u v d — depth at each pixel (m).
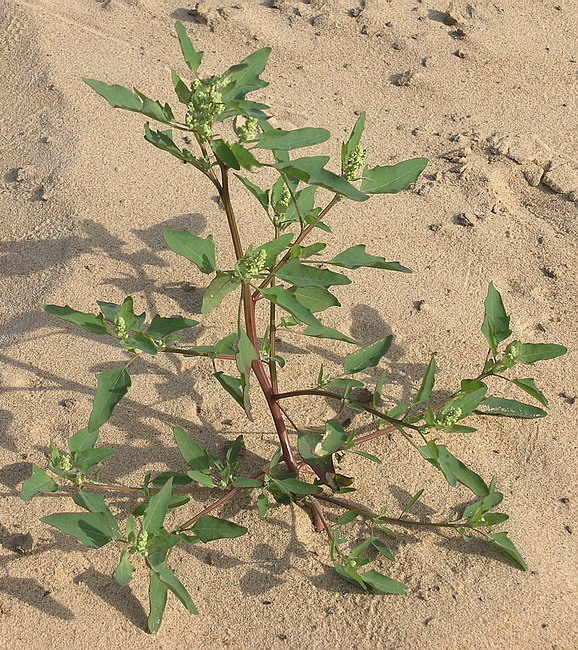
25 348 0.63
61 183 0.73
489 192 0.74
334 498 0.56
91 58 0.84
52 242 0.69
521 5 0.92
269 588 0.54
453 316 0.66
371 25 0.89
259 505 0.54
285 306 0.50
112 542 0.55
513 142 0.77
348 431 0.60
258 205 0.72
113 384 0.52
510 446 0.59
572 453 0.59
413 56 0.86
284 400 0.61
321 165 0.48
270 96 0.81
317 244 0.54
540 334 0.65
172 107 0.80
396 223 0.71
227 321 0.65
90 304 0.65
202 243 0.52
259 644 0.52
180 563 0.54
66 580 0.54
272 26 0.90
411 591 0.53
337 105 0.82
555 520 0.56
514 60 0.86
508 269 0.69
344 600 0.53
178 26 0.49
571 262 0.69
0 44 0.87
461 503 0.57
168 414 0.60
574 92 0.83
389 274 0.68
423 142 0.78
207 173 0.51
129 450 0.58
